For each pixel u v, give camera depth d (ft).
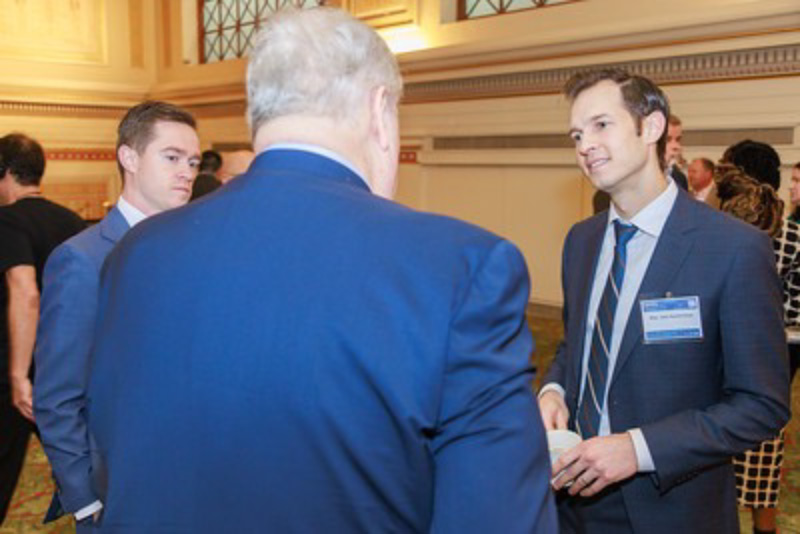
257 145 2.73
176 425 2.42
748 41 15.56
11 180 7.98
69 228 8.18
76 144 32.27
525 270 2.45
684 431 4.24
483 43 20.71
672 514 4.53
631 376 4.56
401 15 24.20
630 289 4.71
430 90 23.22
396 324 2.27
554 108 19.75
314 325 2.30
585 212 19.53
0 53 30.09
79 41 32.22
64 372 4.99
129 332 2.59
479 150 22.09
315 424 2.25
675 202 4.65
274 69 2.62
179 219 2.73
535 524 2.29
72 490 5.02
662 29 16.80
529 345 2.47
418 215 2.52
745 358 4.29
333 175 2.59
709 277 4.39
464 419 2.30
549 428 4.99
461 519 2.26
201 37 33.06
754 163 9.20
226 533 2.35
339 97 2.61
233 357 2.36
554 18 19.94
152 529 2.43
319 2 27.09
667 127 4.61
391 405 2.22
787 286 8.39
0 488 7.62
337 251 2.39
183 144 5.63
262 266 2.43
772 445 8.16
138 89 33.86
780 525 9.11
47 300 5.09
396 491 2.27
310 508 2.27
